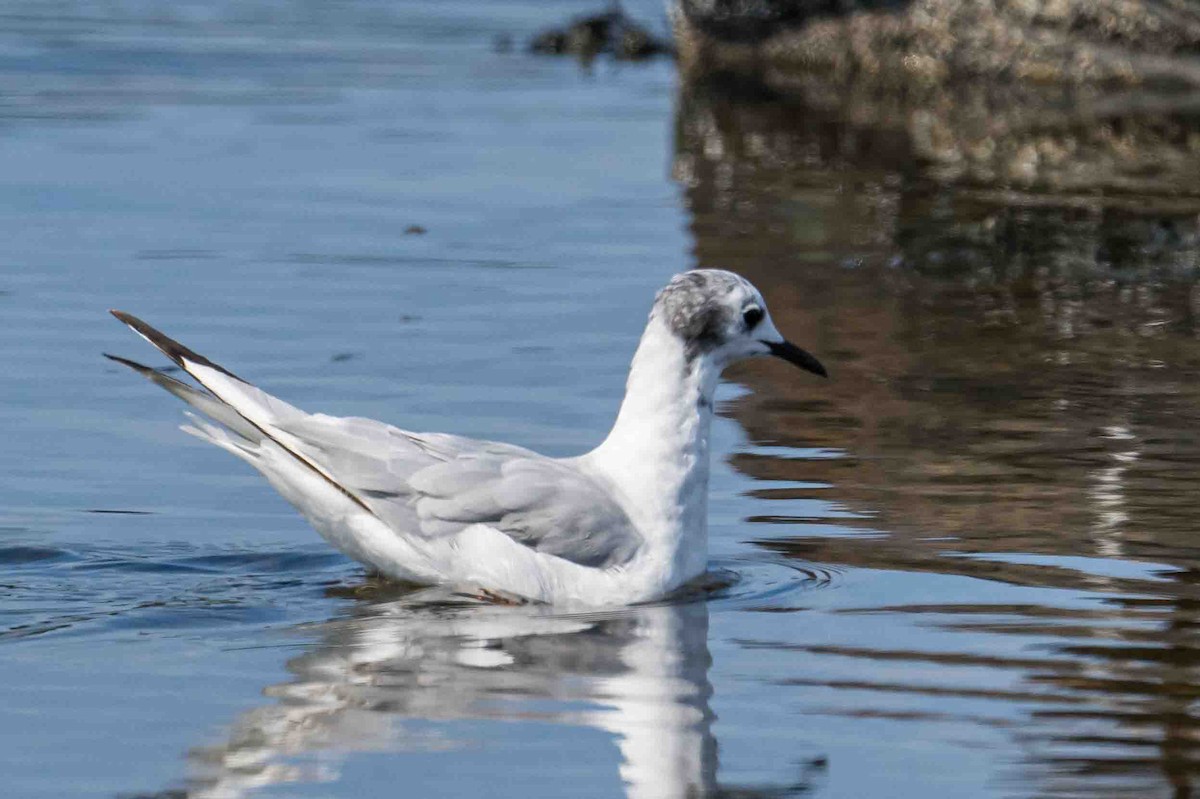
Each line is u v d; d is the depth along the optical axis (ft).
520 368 50.14
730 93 107.24
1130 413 46.52
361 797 24.23
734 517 38.58
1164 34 105.81
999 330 55.83
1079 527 37.60
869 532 37.52
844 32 112.37
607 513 34.22
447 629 31.65
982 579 34.45
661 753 25.82
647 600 33.71
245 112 94.07
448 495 33.99
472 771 25.08
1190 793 24.62
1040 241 68.23
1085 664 29.68
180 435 44.16
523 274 61.93
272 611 32.68
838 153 87.35
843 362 52.16
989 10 108.17
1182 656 30.07
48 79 102.17
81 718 27.04
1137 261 65.62
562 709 27.45
